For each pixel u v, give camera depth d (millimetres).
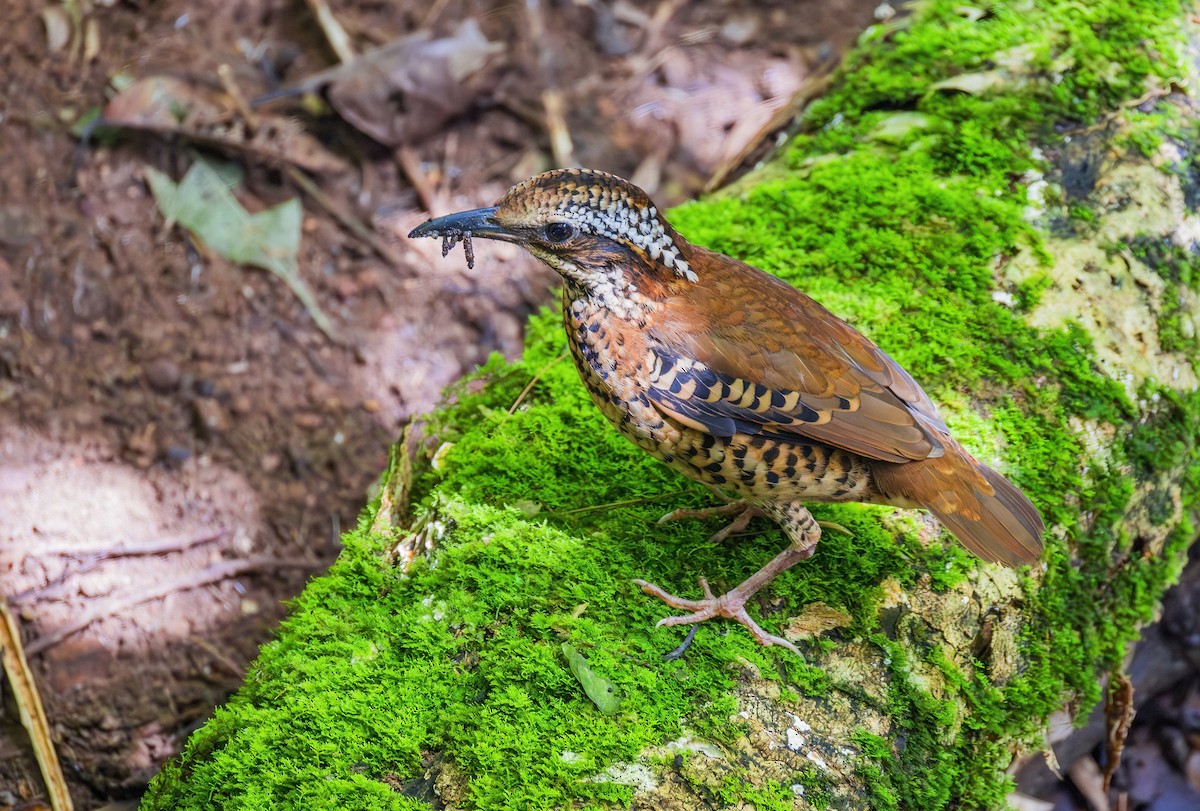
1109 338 4180
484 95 7137
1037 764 4473
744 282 3420
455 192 6797
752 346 3252
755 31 7570
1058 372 4059
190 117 6750
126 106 6699
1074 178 4598
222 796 3027
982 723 3484
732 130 6984
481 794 2918
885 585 3506
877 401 3250
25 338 6027
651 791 2959
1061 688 3787
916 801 3197
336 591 3559
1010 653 3639
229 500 5699
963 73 4996
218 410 5973
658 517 3701
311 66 7105
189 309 6254
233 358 6148
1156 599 4230
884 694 3293
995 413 3957
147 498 5648
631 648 3268
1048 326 4172
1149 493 4074
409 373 6223
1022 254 4367
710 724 3111
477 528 3607
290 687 3232
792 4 7723
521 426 4043
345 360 6230
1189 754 4844
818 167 4809
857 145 4922
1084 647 3879
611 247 3250
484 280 6555
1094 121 4750
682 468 3447
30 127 6637
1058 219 4484
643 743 3043
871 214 4543
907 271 4359
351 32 7270
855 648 3365
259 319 6285
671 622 3332
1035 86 4855
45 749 4469
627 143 6980
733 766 3039
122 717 4977
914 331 4145
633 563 3521
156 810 3105
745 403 3203
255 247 6402
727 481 3369
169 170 6598
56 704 4965
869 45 5383
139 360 6055
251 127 6805
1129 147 4656
